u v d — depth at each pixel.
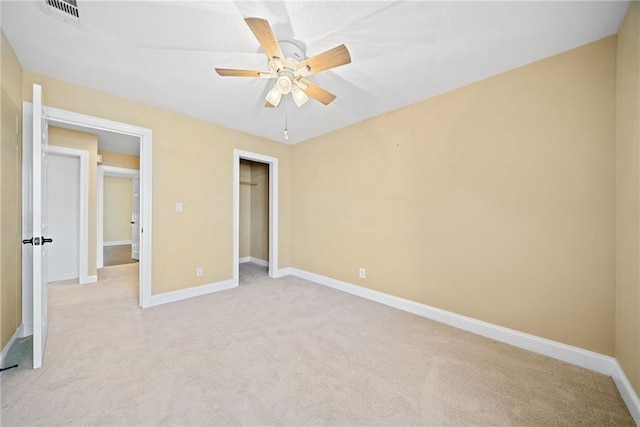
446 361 1.86
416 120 2.71
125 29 1.67
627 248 1.51
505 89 2.12
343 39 1.74
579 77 1.81
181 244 3.10
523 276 2.05
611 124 1.69
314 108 2.86
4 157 1.78
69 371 1.69
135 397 1.46
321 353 1.95
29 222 2.18
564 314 1.87
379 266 3.06
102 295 3.20
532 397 1.51
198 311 2.73
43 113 2.02
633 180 1.44
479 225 2.28
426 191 2.63
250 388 1.56
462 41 1.76
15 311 2.04
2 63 1.72
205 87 2.41
